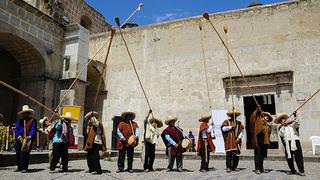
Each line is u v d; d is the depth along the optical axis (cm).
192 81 1789
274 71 1611
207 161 820
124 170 825
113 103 1966
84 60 1521
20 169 773
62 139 786
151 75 1902
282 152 1466
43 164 975
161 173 768
